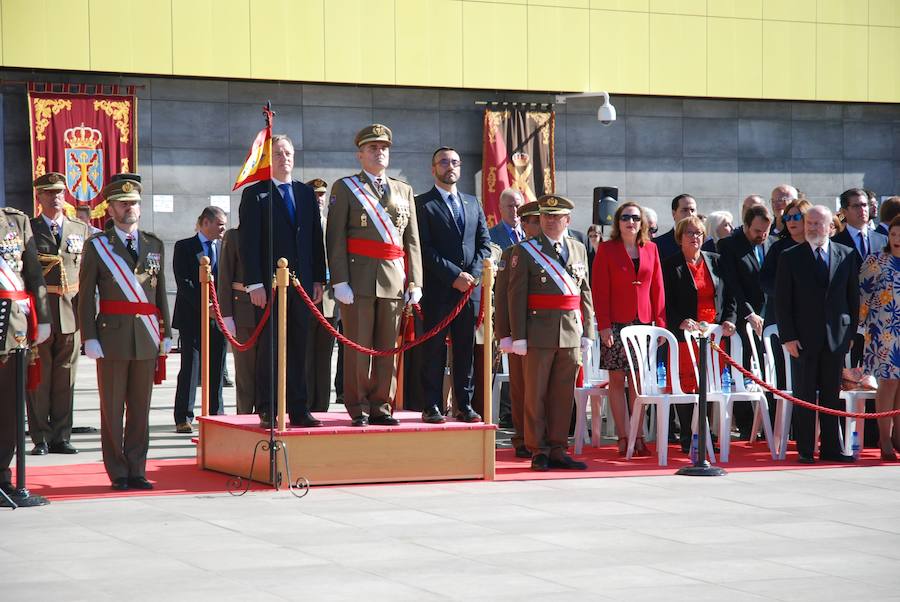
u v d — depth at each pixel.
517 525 8.48
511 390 12.17
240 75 25.55
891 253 12.13
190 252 14.29
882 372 12.02
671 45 28.66
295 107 26.55
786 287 12.00
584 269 11.40
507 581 6.83
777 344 13.37
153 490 10.01
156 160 25.59
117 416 10.06
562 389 11.26
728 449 11.88
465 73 27.16
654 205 29.20
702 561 7.39
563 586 6.73
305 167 26.64
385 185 10.51
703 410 11.14
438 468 10.48
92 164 24.77
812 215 12.01
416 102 27.38
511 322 11.19
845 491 10.12
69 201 24.59
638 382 11.99
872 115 30.69
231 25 25.47
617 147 28.91
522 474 10.96
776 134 30.05
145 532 8.19
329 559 7.37
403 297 10.56
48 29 24.19
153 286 10.21
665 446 11.62
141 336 10.05
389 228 10.37
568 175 28.55
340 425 10.48
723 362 12.53
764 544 7.91
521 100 27.98
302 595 6.50
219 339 13.98
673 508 9.23
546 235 11.30
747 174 29.81
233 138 26.12
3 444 9.58
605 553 7.59
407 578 6.89
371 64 26.47
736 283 12.80
